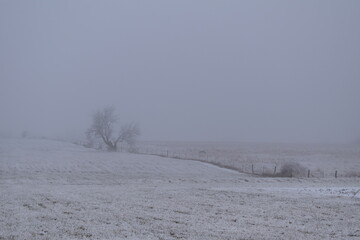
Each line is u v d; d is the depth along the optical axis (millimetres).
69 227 17062
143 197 26938
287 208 22875
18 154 74125
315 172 54594
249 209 22375
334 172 55125
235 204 24141
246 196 27875
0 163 57344
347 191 32062
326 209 22703
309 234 16531
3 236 15422
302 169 51188
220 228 17328
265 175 51156
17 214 19875
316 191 31812
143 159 67062
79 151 84438
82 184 38250
